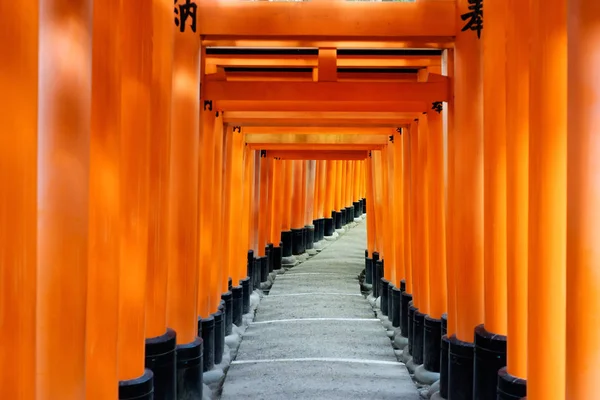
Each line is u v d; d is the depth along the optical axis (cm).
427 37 675
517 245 507
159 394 579
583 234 329
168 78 573
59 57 320
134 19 494
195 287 708
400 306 1143
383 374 917
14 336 258
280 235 1941
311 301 1524
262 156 1691
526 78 499
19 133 257
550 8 401
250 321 1310
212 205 877
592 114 324
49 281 323
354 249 2455
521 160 504
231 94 735
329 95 714
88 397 427
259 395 824
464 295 668
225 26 668
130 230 502
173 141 668
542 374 430
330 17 664
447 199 723
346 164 3012
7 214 254
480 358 586
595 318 328
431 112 801
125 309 503
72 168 326
